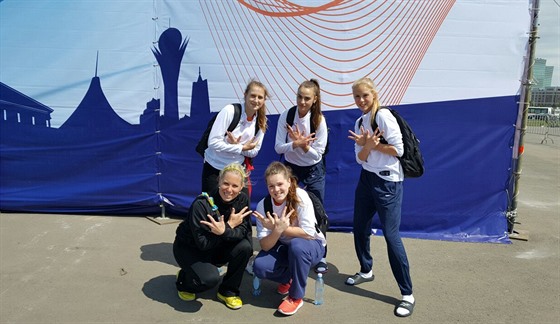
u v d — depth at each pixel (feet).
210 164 12.64
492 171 16.71
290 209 11.00
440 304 11.56
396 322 10.62
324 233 11.37
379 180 11.28
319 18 16.17
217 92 16.79
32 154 17.43
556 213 20.57
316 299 11.40
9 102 17.16
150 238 15.58
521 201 23.18
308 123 13.25
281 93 16.62
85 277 12.50
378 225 17.08
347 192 16.98
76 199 17.61
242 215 10.87
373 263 14.12
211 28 16.47
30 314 10.53
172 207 17.69
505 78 16.24
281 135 13.84
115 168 17.47
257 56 16.49
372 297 11.87
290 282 11.46
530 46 15.99
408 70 16.28
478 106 16.38
